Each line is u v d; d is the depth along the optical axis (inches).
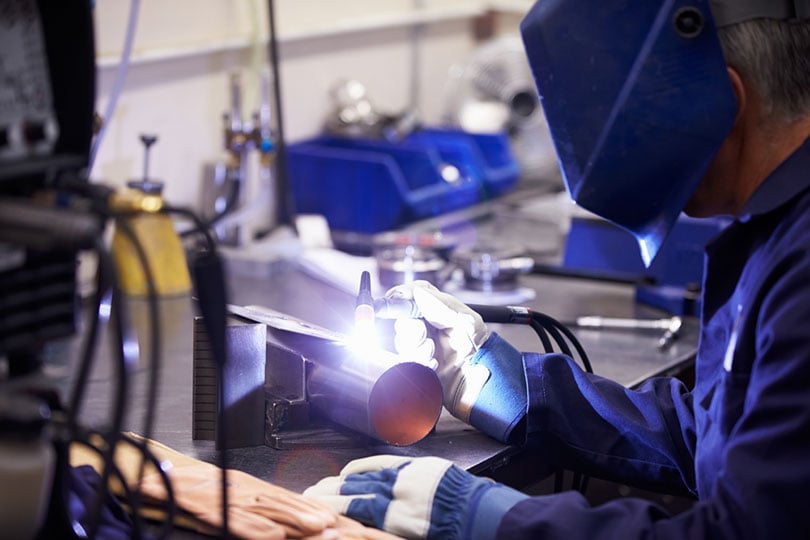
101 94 97.1
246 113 115.3
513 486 62.6
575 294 95.5
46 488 40.2
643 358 77.2
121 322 42.1
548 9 50.6
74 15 43.5
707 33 47.3
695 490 59.0
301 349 60.1
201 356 57.5
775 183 49.3
